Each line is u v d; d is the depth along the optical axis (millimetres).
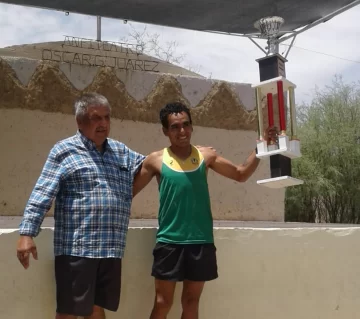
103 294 3545
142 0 7102
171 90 6699
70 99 6336
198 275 3746
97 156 3584
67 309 3430
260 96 4117
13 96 6121
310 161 20062
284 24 8055
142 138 6551
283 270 4746
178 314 4320
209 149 4098
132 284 4180
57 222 3523
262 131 4082
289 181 3896
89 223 3439
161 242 3820
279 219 7156
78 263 3410
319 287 4879
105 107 3600
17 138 6125
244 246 4621
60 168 3475
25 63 6211
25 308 3803
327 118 20984
